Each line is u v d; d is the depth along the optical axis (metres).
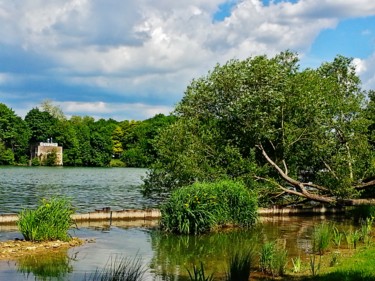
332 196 31.12
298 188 30.62
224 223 24.95
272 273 14.63
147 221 27.34
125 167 136.12
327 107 29.38
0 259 16.55
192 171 27.88
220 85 29.08
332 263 15.70
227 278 14.09
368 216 27.50
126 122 156.38
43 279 14.16
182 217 23.22
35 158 127.88
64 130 133.25
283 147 29.84
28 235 19.72
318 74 31.47
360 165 29.88
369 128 34.78
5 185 56.28
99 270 15.39
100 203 38.34
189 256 18.08
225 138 30.05
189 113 30.72
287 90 28.47
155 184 30.03
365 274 13.06
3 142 123.50
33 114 131.25
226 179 27.31
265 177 29.47
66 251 18.30
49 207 20.45
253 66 28.64
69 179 72.06
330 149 29.56
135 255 18.11
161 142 29.81
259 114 28.14
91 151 134.75
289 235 22.97
